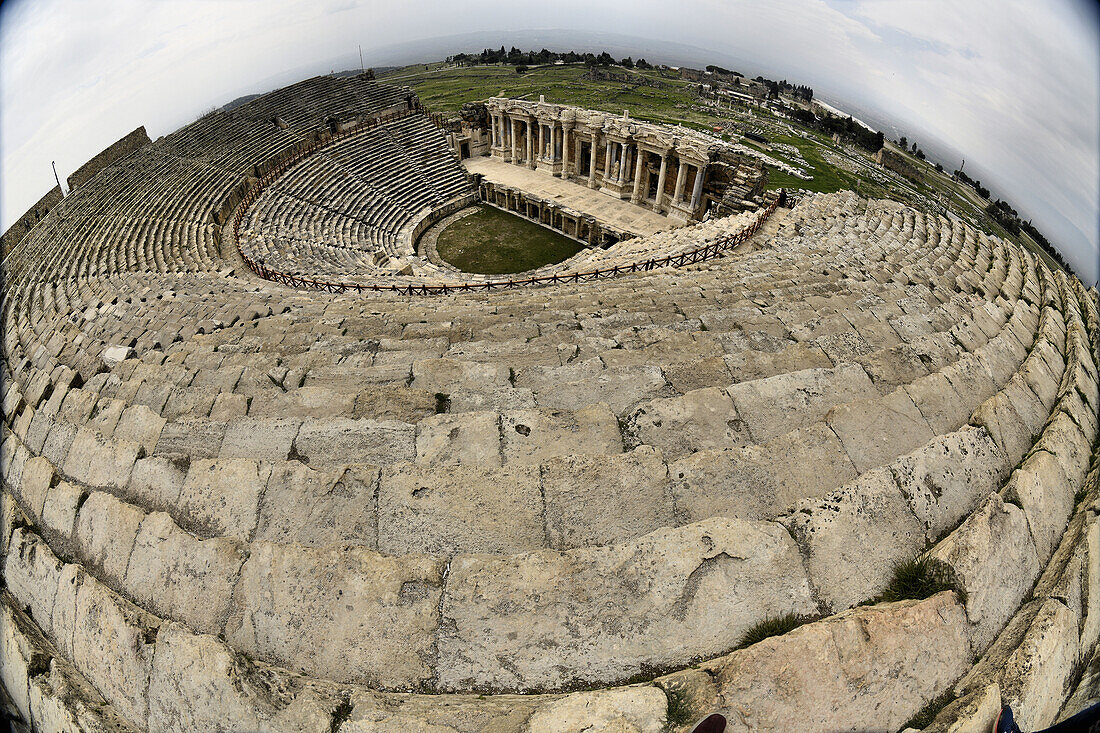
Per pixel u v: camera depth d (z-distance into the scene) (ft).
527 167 189.88
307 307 59.98
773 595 19.65
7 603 24.11
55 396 37.78
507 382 35.42
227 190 140.15
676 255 84.84
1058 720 18.48
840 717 16.52
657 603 19.19
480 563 20.13
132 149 167.22
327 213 147.13
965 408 30.25
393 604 19.57
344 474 24.62
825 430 26.61
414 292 82.58
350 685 18.13
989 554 20.57
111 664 20.04
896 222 89.81
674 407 29.37
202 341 48.34
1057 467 25.66
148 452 29.07
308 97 195.93
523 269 142.20
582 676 18.30
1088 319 51.34
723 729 15.55
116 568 23.34
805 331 41.22
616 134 156.46
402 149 182.91
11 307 91.81
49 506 26.94
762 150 280.72
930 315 44.06
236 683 17.25
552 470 24.50
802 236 85.15
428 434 28.60
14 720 21.65
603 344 41.19
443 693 18.21
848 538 21.21
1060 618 19.63
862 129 327.47
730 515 23.48
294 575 20.44
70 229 121.90
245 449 28.73
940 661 17.93
